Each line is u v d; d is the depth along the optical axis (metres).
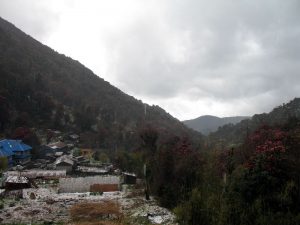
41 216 42.91
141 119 185.75
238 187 35.41
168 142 64.75
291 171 34.91
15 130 109.75
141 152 73.62
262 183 34.16
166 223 39.78
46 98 146.38
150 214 43.94
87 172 79.75
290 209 32.06
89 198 53.88
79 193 58.94
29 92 142.62
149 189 57.16
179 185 48.59
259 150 37.12
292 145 37.81
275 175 34.53
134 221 41.22
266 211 31.81
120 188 62.47
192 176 49.16
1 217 41.66
